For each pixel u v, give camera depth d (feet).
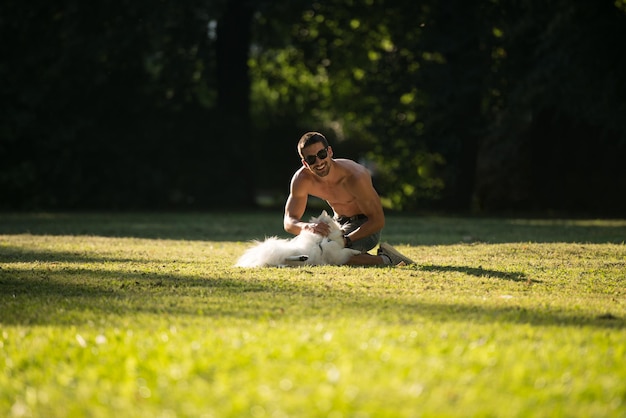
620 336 25.50
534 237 71.87
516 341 24.40
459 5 122.42
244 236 75.77
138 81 136.87
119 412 18.22
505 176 138.00
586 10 111.04
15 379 21.12
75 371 21.34
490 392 19.17
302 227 46.16
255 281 38.09
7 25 126.52
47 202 132.36
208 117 139.85
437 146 127.34
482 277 40.73
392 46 136.98
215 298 32.91
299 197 47.55
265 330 25.53
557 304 32.35
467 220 103.50
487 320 28.22
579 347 23.84
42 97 126.93
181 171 139.23
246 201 141.28
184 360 21.71
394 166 139.54
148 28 124.67
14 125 126.52
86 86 132.26
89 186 133.69
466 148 130.82
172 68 133.69
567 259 51.93
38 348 23.73
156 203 137.49
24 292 35.37
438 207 136.46
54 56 127.65
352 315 28.81
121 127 136.77
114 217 107.45
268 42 146.41
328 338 23.95
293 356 22.00
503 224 93.66
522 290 36.86
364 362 21.38
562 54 111.34
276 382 19.83
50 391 19.88
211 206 139.44
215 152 139.74
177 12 122.93
